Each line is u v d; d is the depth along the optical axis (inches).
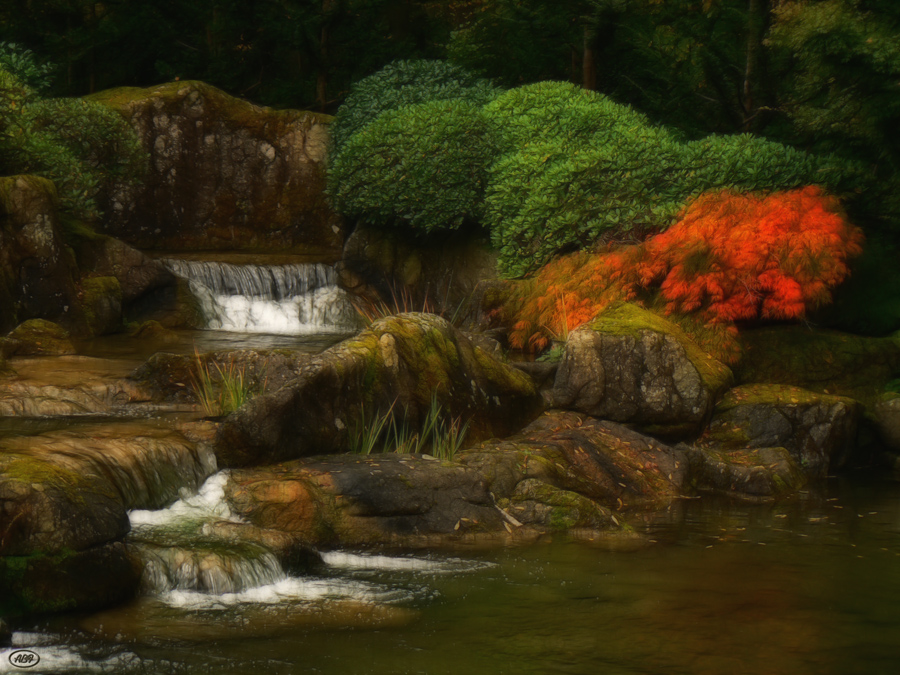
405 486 300.2
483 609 232.1
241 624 217.2
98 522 228.8
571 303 494.0
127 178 661.9
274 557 253.1
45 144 556.4
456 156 612.7
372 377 340.2
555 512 314.0
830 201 502.6
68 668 189.0
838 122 544.4
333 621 221.1
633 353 406.3
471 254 633.0
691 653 205.9
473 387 377.4
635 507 350.6
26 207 480.1
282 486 286.0
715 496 372.8
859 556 286.4
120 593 225.9
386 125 632.4
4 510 217.2
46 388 346.0
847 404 427.2
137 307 576.4
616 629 220.1
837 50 506.3
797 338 482.0
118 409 342.6
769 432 418.0
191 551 241.8
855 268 518.3
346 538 285.3
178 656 197.5
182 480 283.4
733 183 530.6
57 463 248.2
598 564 273.0
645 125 597.9
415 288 650.2
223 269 631.2
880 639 215.9
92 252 558.3
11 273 470.6
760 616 230.5
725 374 433.7
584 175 538.3
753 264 465.4
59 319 489.1
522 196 561.0
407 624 220.5
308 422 316.8
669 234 488.7
